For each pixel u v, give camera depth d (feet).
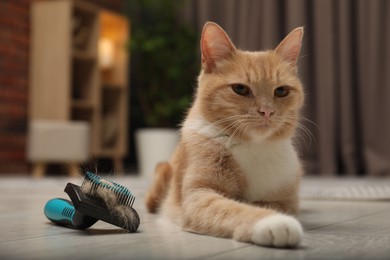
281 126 4.74
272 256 3.09
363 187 9.49
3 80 15.08
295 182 4.95
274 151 4.74
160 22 17.17
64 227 4.47
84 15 16.48
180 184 4.80
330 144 14.88
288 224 3.36
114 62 17.31
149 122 16.98
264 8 15.74
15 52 15.39
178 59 16.61
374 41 14.35
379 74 14.47
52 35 15.46
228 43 4.87
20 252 3.22
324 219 5.16
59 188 9.61
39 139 14.47
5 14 15.11
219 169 4.50
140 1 16.85
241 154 4.58
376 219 5.14
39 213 5.70
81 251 3.26
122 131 17.19
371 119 14.52
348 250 3.28
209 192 4.28
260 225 3.44
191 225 4.16
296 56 5.09
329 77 14.85
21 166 15.66
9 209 6.19
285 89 4.83
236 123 4.58
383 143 14.51
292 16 15.25
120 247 3.41
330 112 14.88
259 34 16.05
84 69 16.43
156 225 4.65
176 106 16.46
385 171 14.33
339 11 14.88
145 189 9.36
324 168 14.96
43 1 15.98
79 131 14.79
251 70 4.69
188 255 3.12
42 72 15.57
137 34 16.51
